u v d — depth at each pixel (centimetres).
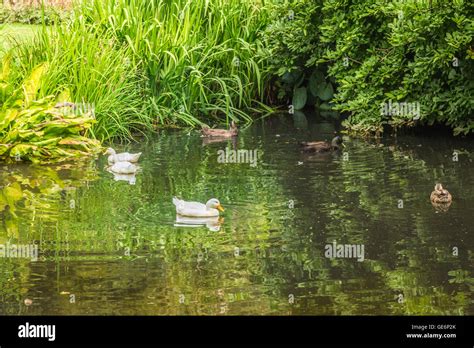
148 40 1602
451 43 1332
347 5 1555
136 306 755
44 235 942
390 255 873
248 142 1428
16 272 834
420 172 1195
